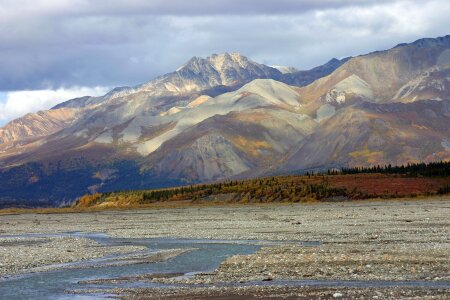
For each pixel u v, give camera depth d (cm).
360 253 7881
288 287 5944
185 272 7338
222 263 7669
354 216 16862
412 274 6353
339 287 5841
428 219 14462
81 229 16738
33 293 6197
